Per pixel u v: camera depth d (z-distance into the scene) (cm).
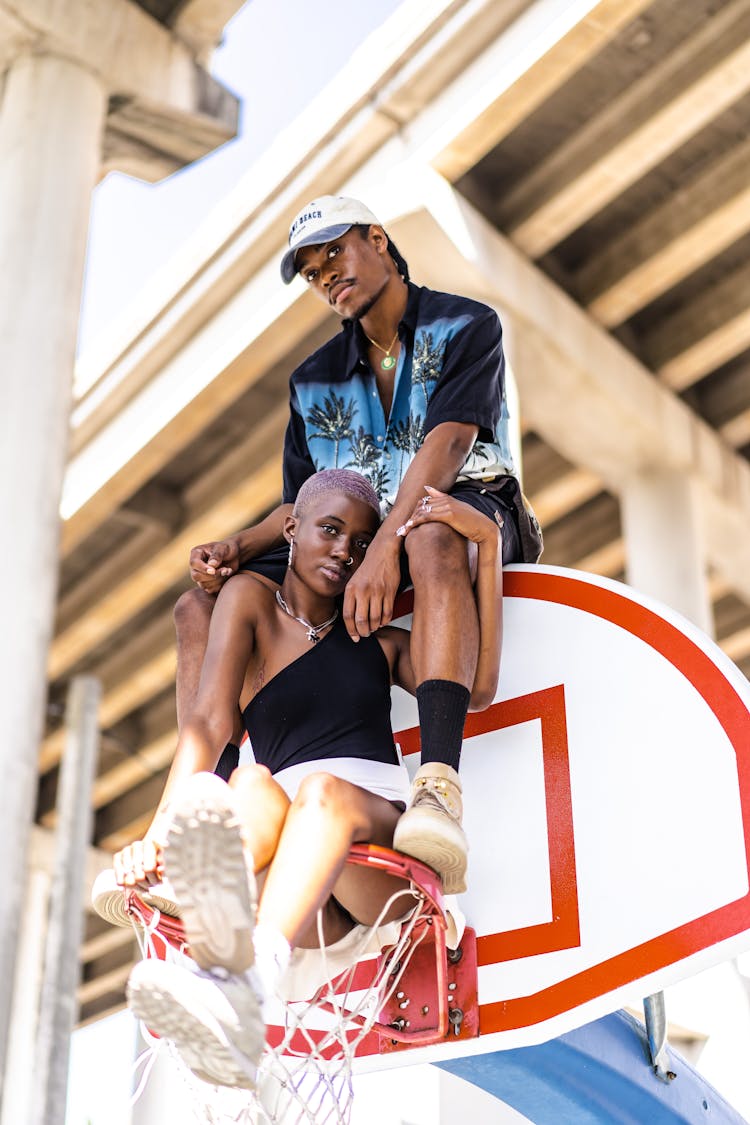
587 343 859
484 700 265
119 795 1380
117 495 959
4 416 652
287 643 269
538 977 250
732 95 732
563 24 691
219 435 970
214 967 205
